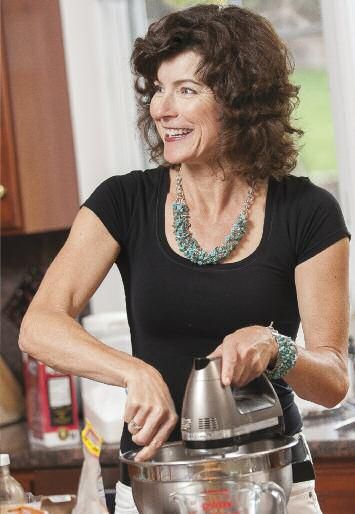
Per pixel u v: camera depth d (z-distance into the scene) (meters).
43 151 3.79
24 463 3.37
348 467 3.05
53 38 3.87
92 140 3.99
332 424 3.23
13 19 3.71
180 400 2.25
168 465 1.77
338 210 2.28
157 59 2.22
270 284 2.22
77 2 3.99
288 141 2.31
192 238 2.25
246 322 2.22
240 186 2.28
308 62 3.83
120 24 4.05
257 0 3.87
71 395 3.44
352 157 3.78
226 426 1.81
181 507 1.73
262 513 1.74
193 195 2.27
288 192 2.28
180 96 2.20
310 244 2.24
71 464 3.34
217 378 1.83
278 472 1.81
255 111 2.21
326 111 3.83
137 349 2.31
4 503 2.39
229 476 1.76
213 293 2.21
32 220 3.72
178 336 2.26
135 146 4.06
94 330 3.59
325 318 2.23
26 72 3.74
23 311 4.12
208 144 2.20
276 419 1.91
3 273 4.13
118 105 4.04
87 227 2.30
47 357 2.12
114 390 3.36
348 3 3.76
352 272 3.78
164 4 4.02
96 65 4.01
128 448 2.31
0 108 3.66
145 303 2.26
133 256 2.30
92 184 3.98
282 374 2.01
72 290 2.26
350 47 3.76
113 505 2.72
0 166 3.67
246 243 2.25
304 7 3.83
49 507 2.39
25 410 4.02
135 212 2.31
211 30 2.16
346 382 2.22
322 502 3.07
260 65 2.19
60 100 3.87
